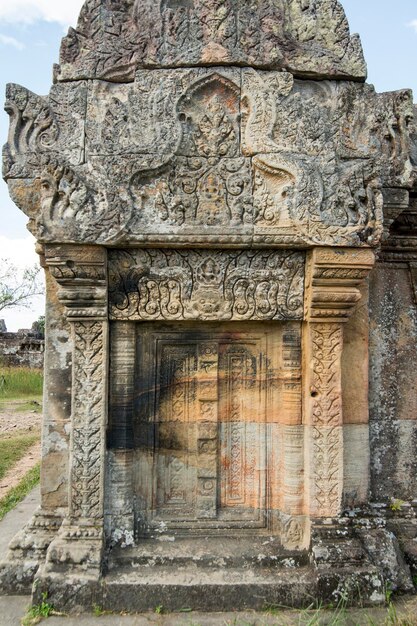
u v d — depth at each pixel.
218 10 3.67
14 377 15.98
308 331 3.76
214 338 3.93
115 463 3.72
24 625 3.21
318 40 3.86
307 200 3.52
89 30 3.76
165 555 3.63
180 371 3.92
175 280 3.72
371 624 3.16
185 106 3.67
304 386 3.83
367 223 3.54
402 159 3.98
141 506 3.84
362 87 3.90
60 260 3.47
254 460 3.94
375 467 4.21
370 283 4.27
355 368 4.05
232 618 3.31
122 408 3.74
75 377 3.63
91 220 3.43
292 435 3.80
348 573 3.46
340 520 3.71
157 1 3.70
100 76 3.72
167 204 3.59
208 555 3.66
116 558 3.60
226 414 3.94
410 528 4.03
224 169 3.64
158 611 3.36
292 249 3.70
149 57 3.65
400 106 4.02
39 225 3.40
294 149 3.63
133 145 3.60
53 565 3.45
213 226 3.59
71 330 3.85
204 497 3.88
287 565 3.63
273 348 3.94
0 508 5.27
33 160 3.70
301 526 3.78
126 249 3.66
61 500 3.94
